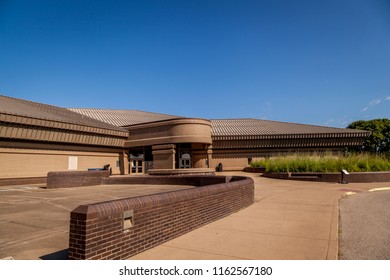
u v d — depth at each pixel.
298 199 12.60
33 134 26.19
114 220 5.17
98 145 34.09
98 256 4.80
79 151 31.73
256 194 14.42
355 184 19.05
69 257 4.78
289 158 26.33
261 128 43.09
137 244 5.61
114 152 36.97
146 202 5.97
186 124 34.53
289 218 8.82
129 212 5.50
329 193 14.48
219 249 5.89
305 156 26.09
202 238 6.70
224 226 7.87
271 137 39.28
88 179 22.47
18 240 6.64
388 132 54.69
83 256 4.62
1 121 23.31
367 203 11.53
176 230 6.81
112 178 23.59
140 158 38.22
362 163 21.86
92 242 4.72
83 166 32.09
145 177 22.83
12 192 17.73
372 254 5.64
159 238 6.23
